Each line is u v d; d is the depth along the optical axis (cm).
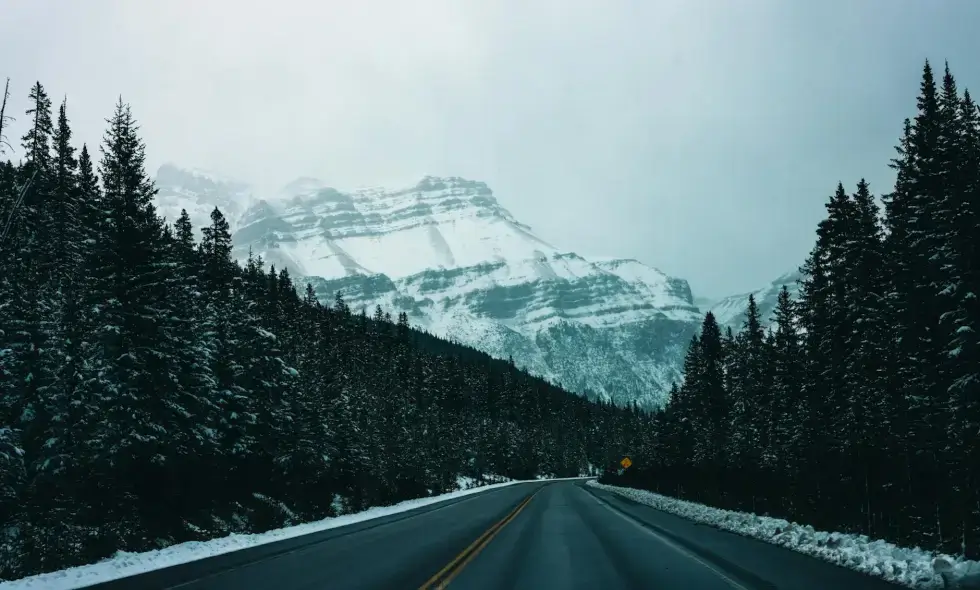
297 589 1248
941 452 2500
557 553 1780
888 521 2523
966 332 2102
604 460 18838
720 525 2681
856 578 1308
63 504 2381
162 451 3027
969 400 2123
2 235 2712
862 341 2938
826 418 3425
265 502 3556
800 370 3997
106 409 2848
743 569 1453
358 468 5369
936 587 1154
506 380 18588
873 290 3012
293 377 4256
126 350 2956
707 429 6084
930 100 2530
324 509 3878
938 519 2294
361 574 1430
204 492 3191
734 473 4553
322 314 9612
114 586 1334
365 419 6712
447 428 11000
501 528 2589
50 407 2717
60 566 1877
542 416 19062
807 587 1207
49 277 3039
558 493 6309
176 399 3173
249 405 3834
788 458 3844
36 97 3384
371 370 9912
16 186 3058
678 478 5919
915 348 2555
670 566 1516
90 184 3447
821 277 3550
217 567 1597
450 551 1847
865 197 3138
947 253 2156
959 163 2205
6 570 1792
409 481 6366
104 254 3036
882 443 2819
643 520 2977
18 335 2681
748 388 5116
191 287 3741
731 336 6209
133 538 2312
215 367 3791
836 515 2767
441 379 14150
